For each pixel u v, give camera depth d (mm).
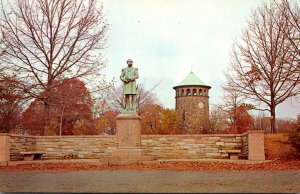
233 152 24062
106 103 52406
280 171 16609
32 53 33156
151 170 17844
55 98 33344
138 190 10508
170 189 10719
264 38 33750
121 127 22578
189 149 26125
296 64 29438
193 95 77812
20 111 41125
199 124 70875
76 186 11719
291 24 30016
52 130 33750
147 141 26438
